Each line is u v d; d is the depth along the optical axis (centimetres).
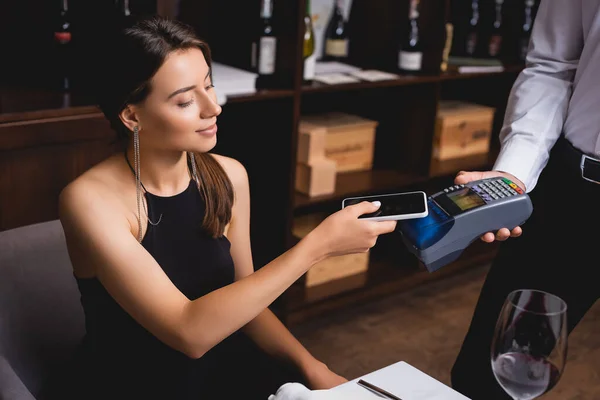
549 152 161
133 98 125
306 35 259
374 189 290
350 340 276
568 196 156
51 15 218
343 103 323
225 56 265
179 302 125
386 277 303
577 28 156
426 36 290
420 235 126
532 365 106
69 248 133
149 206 137
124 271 125
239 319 120
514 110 162
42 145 204
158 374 141
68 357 138
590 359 273
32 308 132
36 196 208
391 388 115
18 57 230
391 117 314
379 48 302
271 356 143
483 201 127
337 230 119
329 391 112
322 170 276
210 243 144
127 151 136
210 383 147
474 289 321
